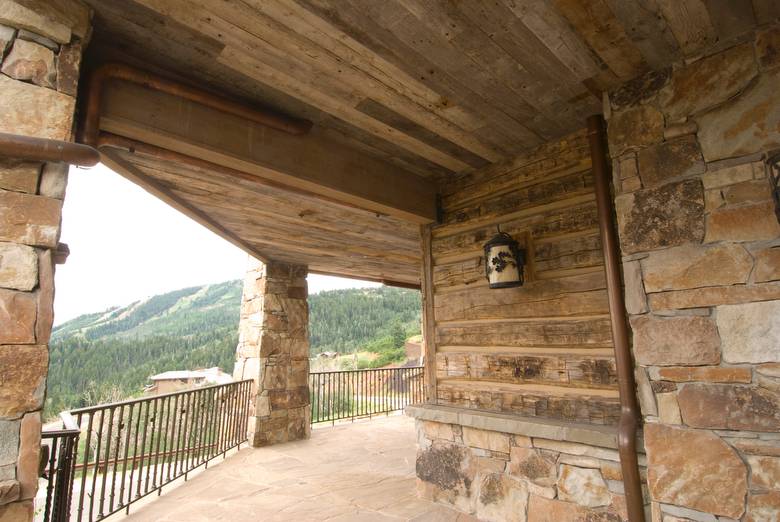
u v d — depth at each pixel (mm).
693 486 1891
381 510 3160
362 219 4184
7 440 1356
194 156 2430
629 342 2377
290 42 1968
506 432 2852
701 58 2090
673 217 2090
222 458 4883
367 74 2219
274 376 5680
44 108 1557
